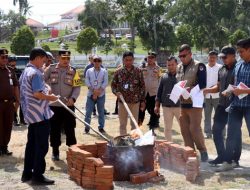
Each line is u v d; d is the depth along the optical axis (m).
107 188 6.10
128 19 50.34
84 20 68.00
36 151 6.45
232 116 7.28
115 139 6.98
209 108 10.45
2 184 6.61
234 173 7.12
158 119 11.93
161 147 7.59
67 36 94.00
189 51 7.69
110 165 6.55
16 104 9.09
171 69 8.67
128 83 8.64
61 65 8.08
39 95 6.24
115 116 14.83
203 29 55.69
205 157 7.90
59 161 8.07
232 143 7.32
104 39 63.31
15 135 11.05
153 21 49.91
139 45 74.25
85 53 50.94
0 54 8.64
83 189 6.27
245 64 7.13
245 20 61.81
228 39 54.31
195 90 7.62
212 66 10.33
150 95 11.50
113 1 65.38
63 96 8.03
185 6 56.88
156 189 6.22
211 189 6.24
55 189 6.29
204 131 10.66
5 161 8.20
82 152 6.46
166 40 50.38
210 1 55.03
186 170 6.74
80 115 14.49
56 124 8.04
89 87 11.14
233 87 6.93
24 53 47.06
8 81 8.71
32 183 6.53
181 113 7.92
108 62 45.28
